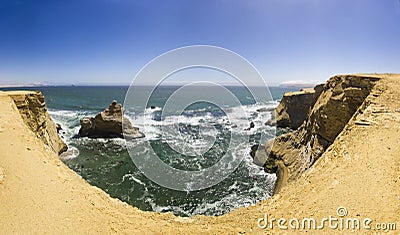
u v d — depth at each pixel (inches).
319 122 553.3
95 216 242.4
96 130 1025.5
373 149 290.5
